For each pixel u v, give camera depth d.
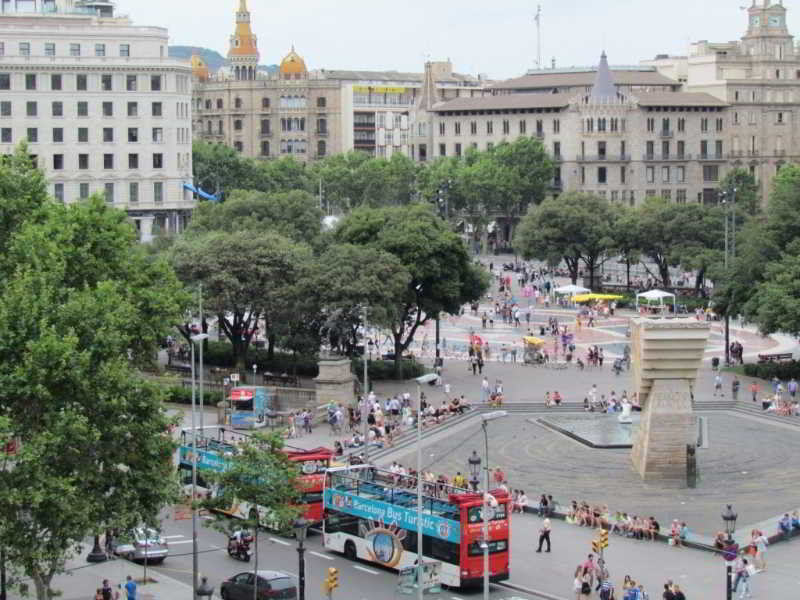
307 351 153.50
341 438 130.88
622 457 124.62
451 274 162.00
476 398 149.75
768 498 111.75
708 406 146.62
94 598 86.31
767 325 154.88
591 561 89.75
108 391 77.25
